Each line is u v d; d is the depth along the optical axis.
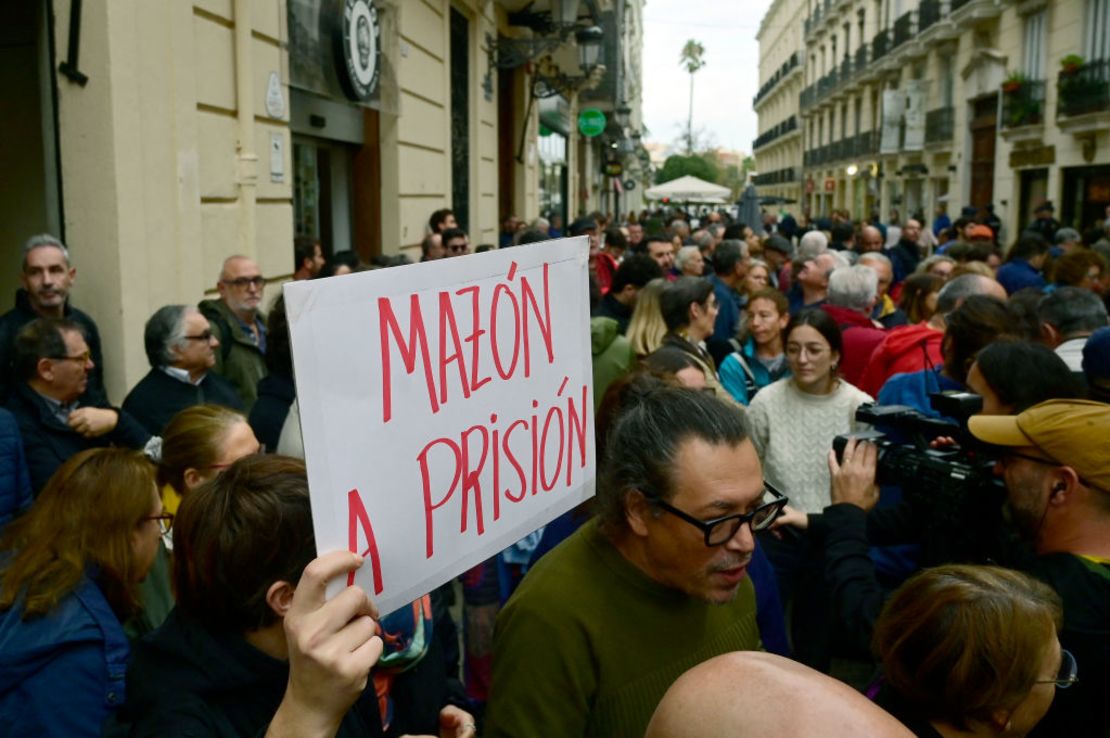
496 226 13.27
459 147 11.25
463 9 11.14
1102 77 17.69
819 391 3.79
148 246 4.58
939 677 1.61
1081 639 1.92
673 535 1.73
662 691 1.84
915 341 4.28
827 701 0.83
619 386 2.47
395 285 1.41
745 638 2.06
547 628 1.82
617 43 24.83
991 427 2.14
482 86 12.07
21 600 1.99
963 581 1.66
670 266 9.36
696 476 1.70
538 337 1.71
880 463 2.55
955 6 25.22
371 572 1.37
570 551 1.92
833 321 3.74
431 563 1.48
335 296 1.32
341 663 1.18
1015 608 1.59
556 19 12.35
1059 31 19.72
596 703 1.82
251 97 5.50
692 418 1.75
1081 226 18.80
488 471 1.60
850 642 2.31
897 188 33.62
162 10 4.62
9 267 4.77
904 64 32.19
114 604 2.20
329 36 6.84
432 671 2.27
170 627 1.59
